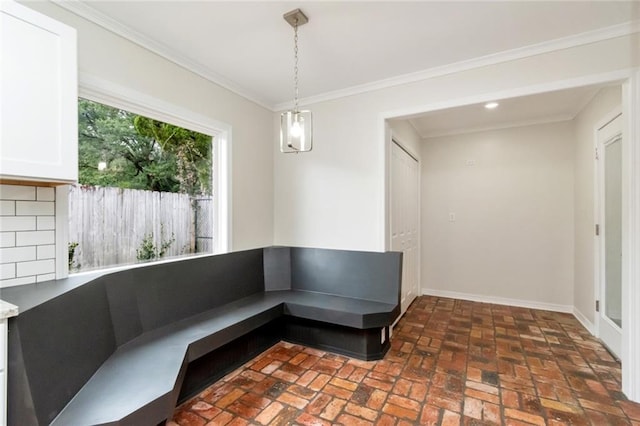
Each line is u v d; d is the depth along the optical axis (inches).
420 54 94.9
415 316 143.4
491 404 76.8
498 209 166.2
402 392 82.4
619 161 103.0
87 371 58.5
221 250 114.7
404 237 149.9
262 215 133.5
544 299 156.0
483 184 169.5
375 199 117.8
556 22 78.4
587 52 84.0
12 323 44.5
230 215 116.3
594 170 121.4
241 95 121.8
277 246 135.6
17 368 44.4
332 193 126.9
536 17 76.4
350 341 104.0
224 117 113.8
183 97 98.0
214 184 115.2
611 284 108.7
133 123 93.1
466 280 173.8
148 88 87.4
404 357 102.8
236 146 119.6
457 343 113.5
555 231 153.9
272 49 92.2
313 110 130.7
